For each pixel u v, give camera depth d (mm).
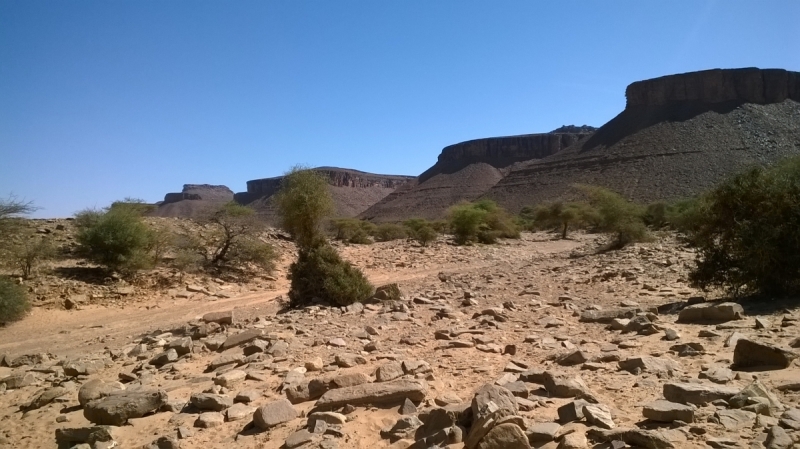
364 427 6086
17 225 23984
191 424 6832
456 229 49312
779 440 4422
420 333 11367
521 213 101375
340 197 186625
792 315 10039
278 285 28328
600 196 34281
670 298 14039
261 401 7418
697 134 109188
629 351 8555
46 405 8789
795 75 122562
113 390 8555
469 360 8688
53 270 24203
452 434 5355
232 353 11016
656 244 30719
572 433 4938
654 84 128625
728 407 5449
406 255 38281
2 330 18047
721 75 121000
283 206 22125
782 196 12078
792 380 6223
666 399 5922
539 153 179125
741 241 12312
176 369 10141
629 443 4754
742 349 7129
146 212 30953
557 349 9078
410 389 6613
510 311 13602
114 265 24734
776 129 105750
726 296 13133
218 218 30297
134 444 6500
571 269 23719
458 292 18891
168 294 23906
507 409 5457
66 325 18828
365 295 17359
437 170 184375
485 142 183375
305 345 10719
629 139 119125
